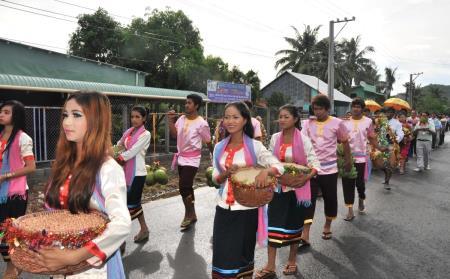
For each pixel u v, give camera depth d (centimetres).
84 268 187
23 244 174
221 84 1847
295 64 4162
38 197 796
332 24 2255
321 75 4122
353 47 4875
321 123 551
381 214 720
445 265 487
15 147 407
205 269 464
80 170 195
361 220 679
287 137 459
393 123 1055
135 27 3153
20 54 1611
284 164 421
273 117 2041
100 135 197
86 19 2928
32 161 409
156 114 1446
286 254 521
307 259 503
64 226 183
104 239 178
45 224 185
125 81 2045
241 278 339
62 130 207
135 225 623
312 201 536
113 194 191
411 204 798
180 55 3064
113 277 201
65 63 1773
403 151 1195
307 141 445
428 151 1277
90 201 196
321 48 4147
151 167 914
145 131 517
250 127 350
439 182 1055
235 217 334
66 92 1365
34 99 1405
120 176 198
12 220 188
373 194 896
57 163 207
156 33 3098
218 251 335
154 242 548
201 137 614
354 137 693
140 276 443
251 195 309
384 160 745
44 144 1150
